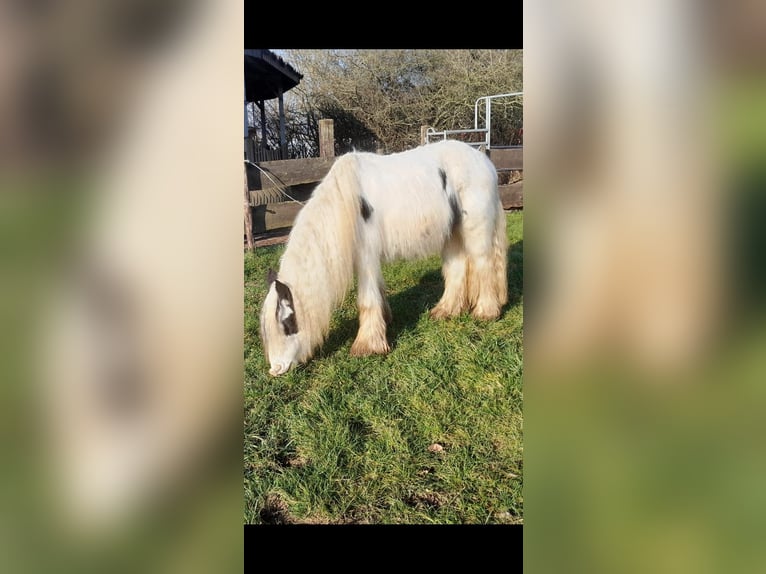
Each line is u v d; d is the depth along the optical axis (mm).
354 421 2816
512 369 3166
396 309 4453
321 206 3436
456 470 2346
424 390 3023
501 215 4250
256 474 2438
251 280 5480
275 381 3252
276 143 13727
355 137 13750
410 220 3719
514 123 13273
